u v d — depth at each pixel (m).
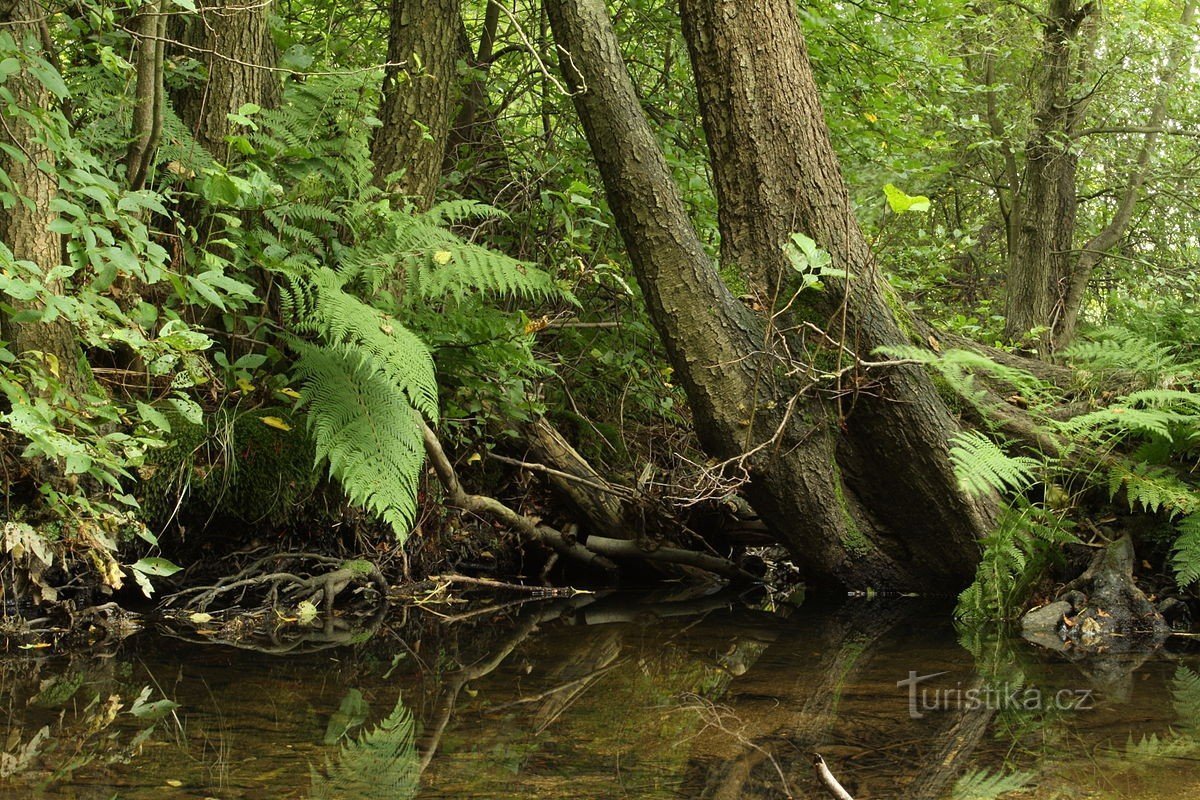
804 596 4.90
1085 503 4.73
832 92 6.72
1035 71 12.35
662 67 6.71
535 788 2.05
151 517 3.91
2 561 3.47
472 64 6.31
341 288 4.20
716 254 6.25
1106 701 2.86
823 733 2.50
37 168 3.26
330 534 4.58
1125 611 4.16
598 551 5.31
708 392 4.29
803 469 4.44
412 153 5.02
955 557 4.55
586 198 5.36
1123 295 12.96
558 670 3.20
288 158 4.40
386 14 6.46
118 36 4.07
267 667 3.11
